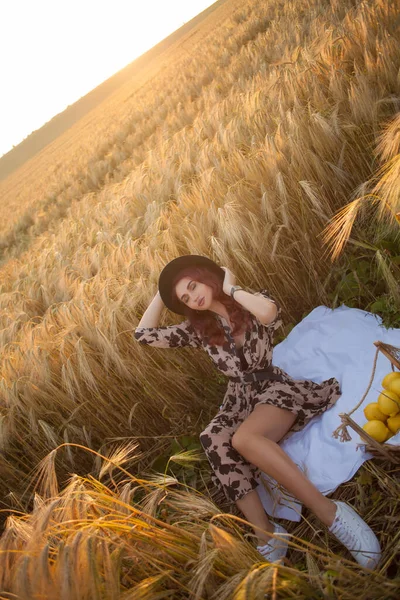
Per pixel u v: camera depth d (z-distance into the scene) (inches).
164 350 125.4
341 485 86.5
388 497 78.8
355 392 96.7
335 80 166.6
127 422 123.9
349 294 122.2
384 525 76.8
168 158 251.3
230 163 172.2
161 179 229.3
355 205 84.4
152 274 135.6
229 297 95.0
